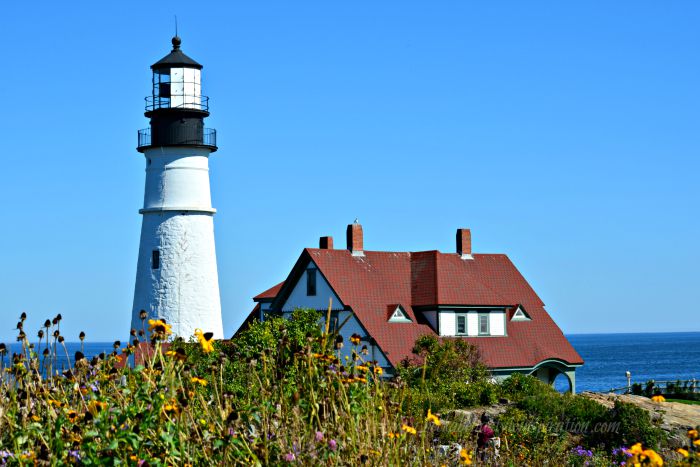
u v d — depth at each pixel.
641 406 36.06
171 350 10.47
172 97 52.91
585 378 152.88
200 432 10.48
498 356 54.59
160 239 52.91
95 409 10.33
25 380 11.43
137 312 53.25
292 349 11.96
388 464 10.74
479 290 56.28
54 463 9.70
